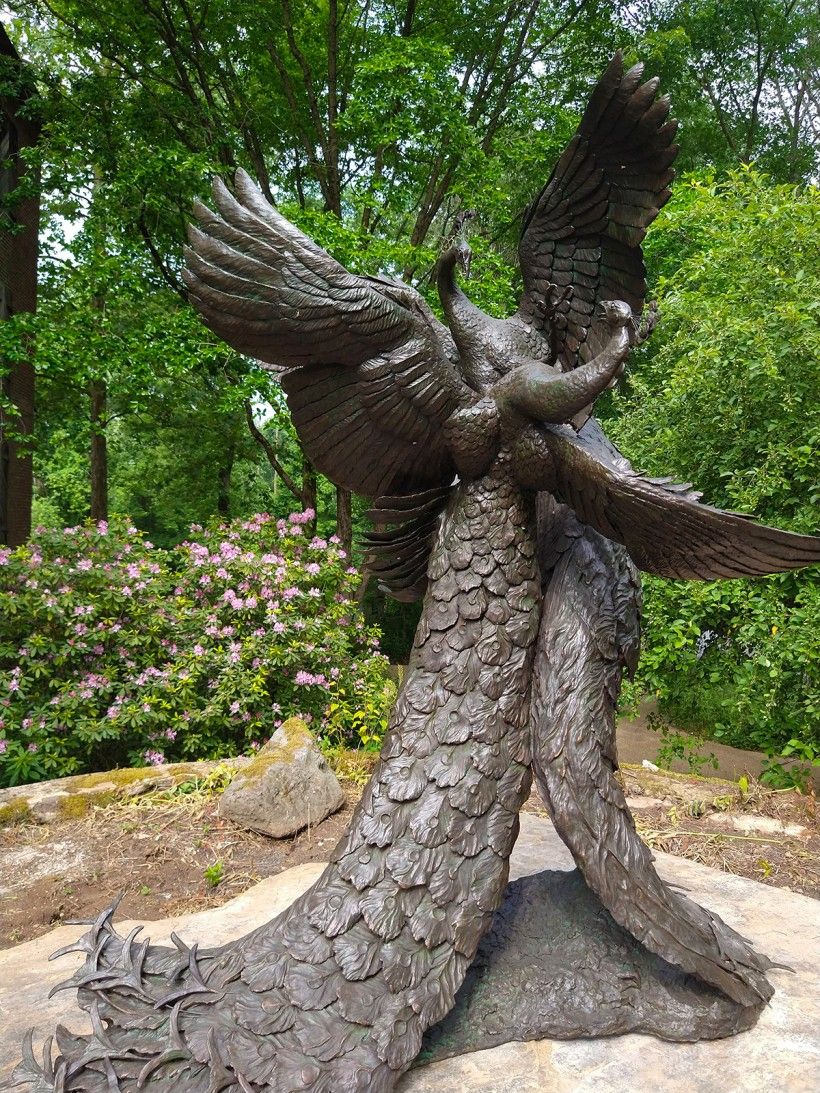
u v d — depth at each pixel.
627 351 1.78
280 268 1.89
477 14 8.79
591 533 2.23
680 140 10.76
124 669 4.90
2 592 4.75
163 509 12.97
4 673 4.55
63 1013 2.22
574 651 2.07
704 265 5.15
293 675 5.18
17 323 6.94
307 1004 1.67
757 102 11.48
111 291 7.50
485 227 8.13
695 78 10.73
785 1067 1.93
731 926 2.70
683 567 2.05
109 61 9.12
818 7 11.10
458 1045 1.94
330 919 1.77
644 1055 1.96
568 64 9.19
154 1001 1.75
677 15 10.27
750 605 4.21
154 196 7.75
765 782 4.72
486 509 2.06
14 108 8.48
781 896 2.96
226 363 7.50
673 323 5.48
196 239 1.91
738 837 3.85
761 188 5.08
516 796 1.95
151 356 7.03
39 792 4.12
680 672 4.97
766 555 1.91
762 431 4.56
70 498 15.27
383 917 1.75
